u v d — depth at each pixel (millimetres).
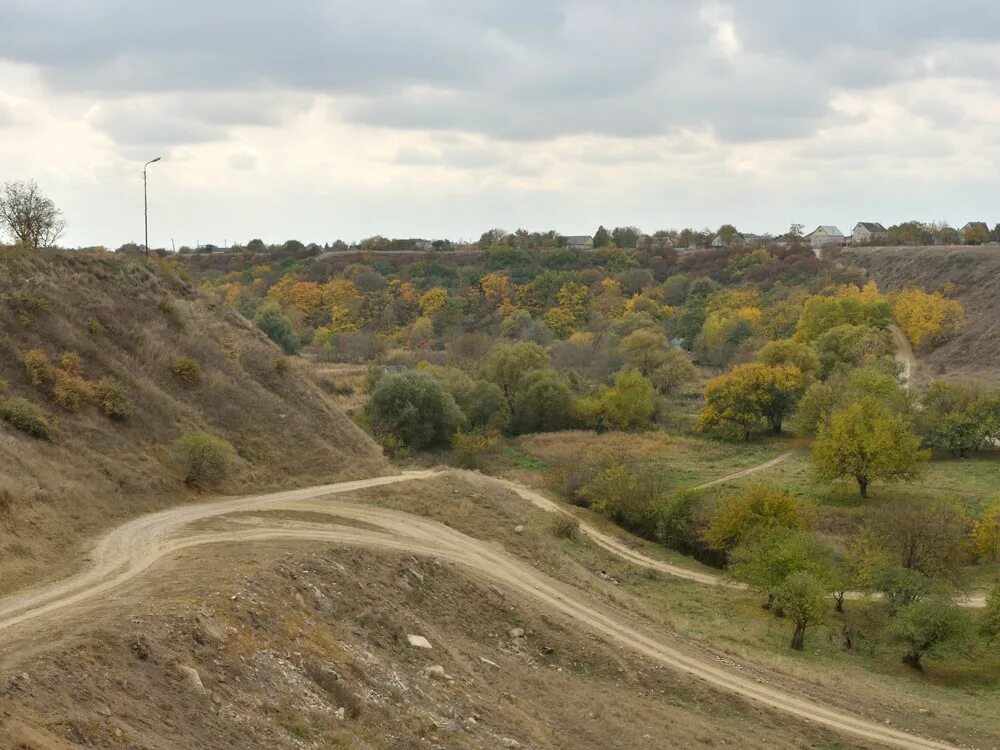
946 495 55500
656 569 45344
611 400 80938
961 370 98000
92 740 13430
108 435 37938
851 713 27000
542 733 20906
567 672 26625
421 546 34812
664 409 85500
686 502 51125
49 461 33156
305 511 37531
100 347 43125
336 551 27672
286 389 50875
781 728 25000
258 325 106750
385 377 69438
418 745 17969
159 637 17484
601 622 31594
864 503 57125
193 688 16328
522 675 24906
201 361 47969
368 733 17672
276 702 17359
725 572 46281
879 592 41812
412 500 42156
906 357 107688
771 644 35125
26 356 38469
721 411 77250
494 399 78500
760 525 45000
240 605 20375
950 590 39969
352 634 22438
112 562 26172
